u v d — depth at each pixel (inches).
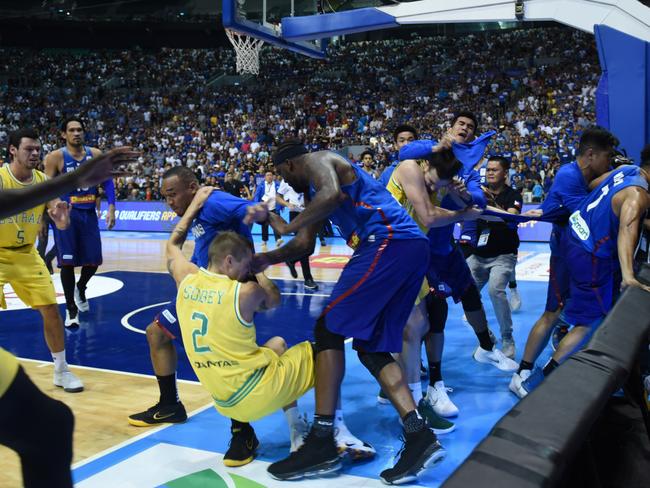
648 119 234.2
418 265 118.4
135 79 1320.1
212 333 115.3
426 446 112.5
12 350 219.3
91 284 368.2
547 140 760.3
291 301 309.1
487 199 202.4
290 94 1176.2
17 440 64.2
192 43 1499.8
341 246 562.3
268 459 127.5
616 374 74.6
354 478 118.1
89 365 199.6
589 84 942.4
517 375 167.3
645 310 103.9
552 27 1256.2
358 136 963.3
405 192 132.3
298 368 120.3
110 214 272.5
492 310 284.2
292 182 119.3
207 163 910.4
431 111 1002.1
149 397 166.9
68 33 1446.9
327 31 300.4
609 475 94.5
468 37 1250.0
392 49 1286.9
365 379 183.2
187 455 128.8
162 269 429.1
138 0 1386.6
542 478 47.6
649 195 132.6
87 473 119.5
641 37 233.0
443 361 202.1
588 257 136.9
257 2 325.4
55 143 1119.6
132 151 71.4
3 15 1392.7
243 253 117.0
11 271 162.4
